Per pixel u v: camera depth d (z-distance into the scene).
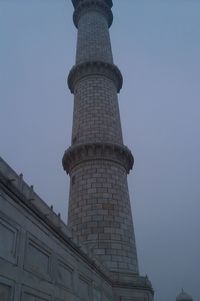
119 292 34.34
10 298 16.31
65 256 23.94
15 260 17.22
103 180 40.59
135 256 38.16
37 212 20.20
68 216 41.12
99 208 38.72
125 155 43.53
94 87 48.41
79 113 47.16
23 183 19.33
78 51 54.81
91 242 36.75
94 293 28.97
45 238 21.09
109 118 45.88
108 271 34.84
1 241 16.36
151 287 36.38
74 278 25.00
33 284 18.67
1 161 17.27
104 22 58.78
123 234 37.88
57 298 21.52
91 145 42.25
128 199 41.62
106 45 54.69
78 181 41.47
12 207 17.69
